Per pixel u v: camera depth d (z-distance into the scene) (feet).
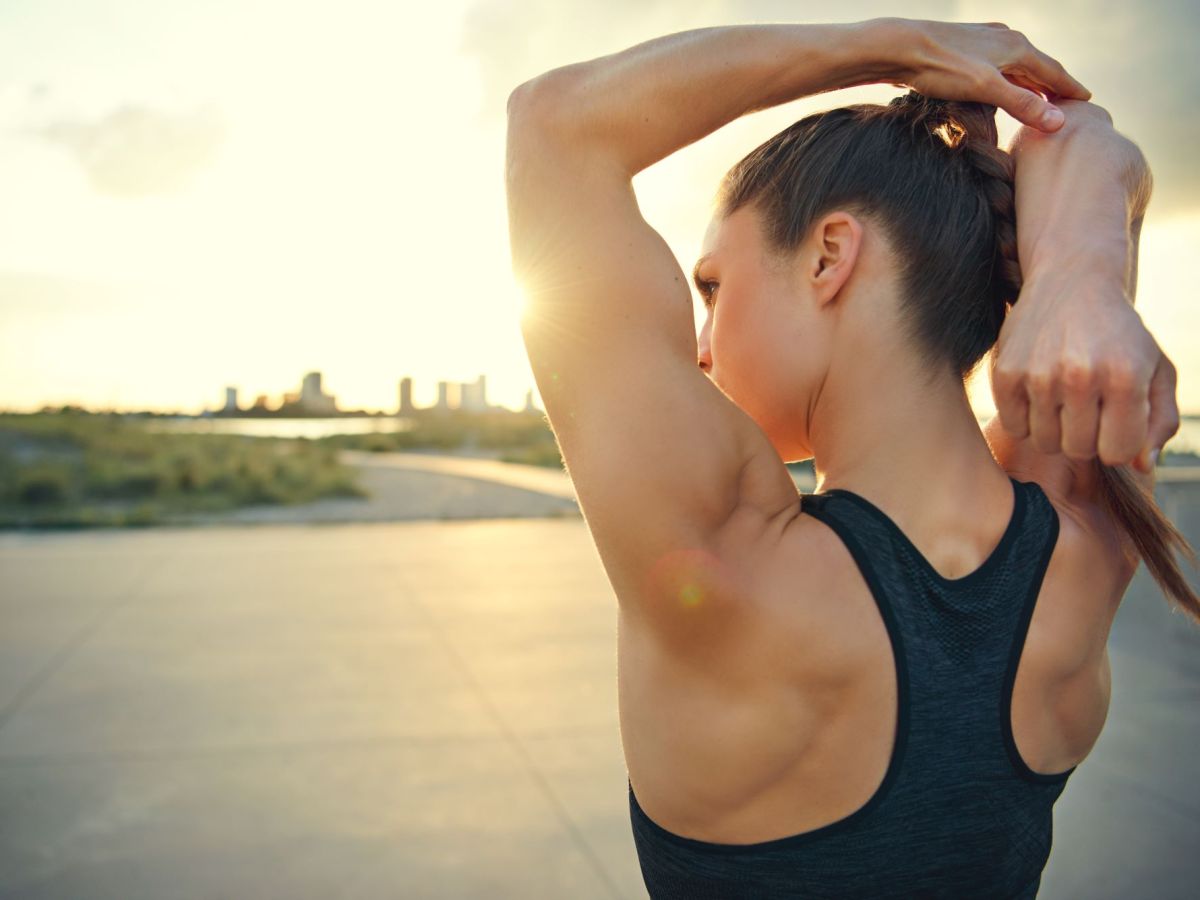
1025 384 2.04
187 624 24.17
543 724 16.21
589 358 2.27
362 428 196.03
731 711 2.29
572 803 12.94
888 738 2.29
